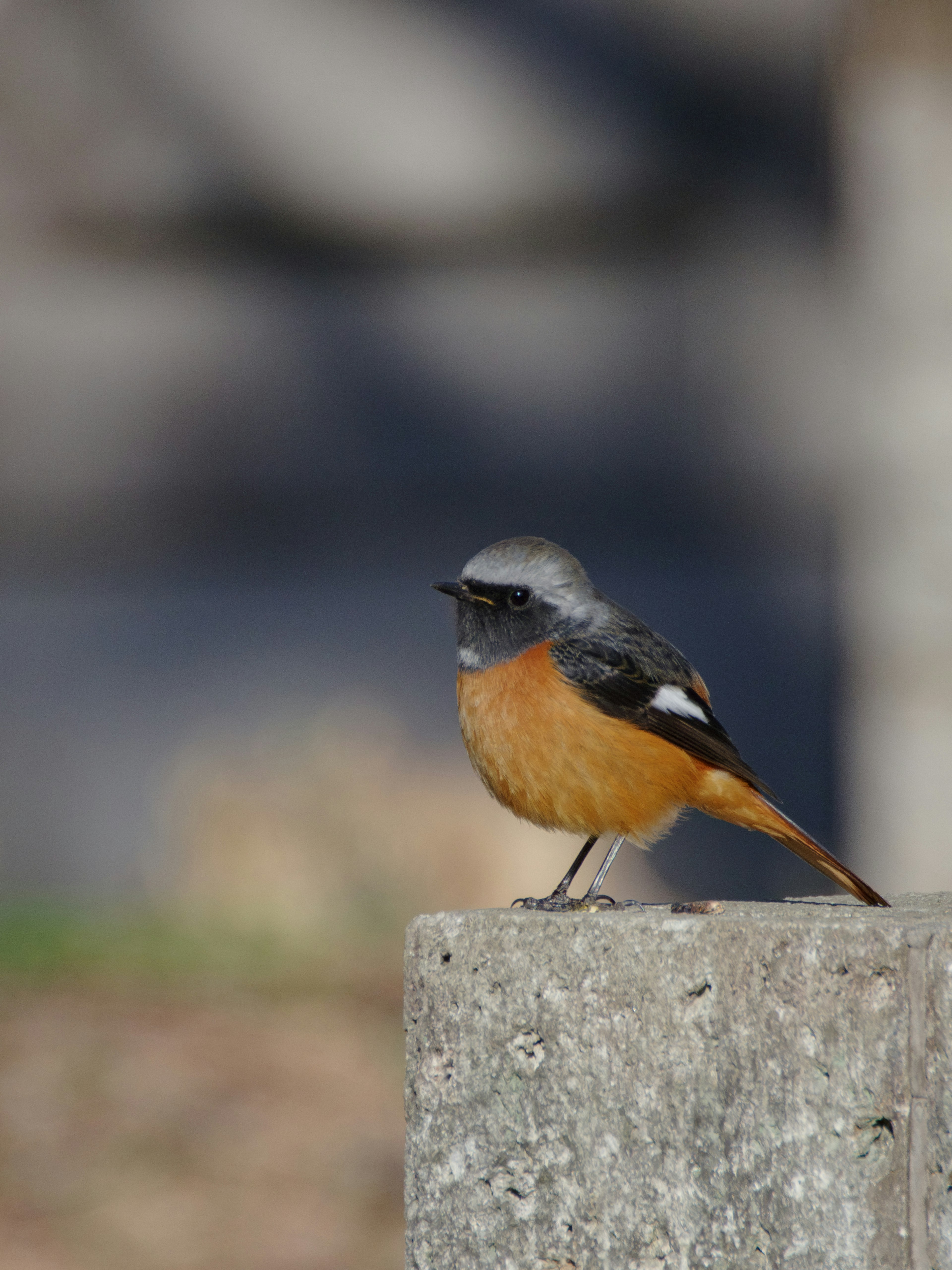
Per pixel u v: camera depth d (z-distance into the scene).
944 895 5.44
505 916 4.20
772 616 17.03
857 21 9.64
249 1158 8.73
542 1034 4.11
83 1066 9.92
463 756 15.32
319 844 14.05
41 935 12.73
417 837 13.96
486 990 4.20
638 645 6.13
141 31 18.62
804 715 16.75
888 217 9.59
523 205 17.91
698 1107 3.89
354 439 18.53
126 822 17.36
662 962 3.94
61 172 18.73
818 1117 3.73
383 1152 8.88
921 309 9.49
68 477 18.95
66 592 18.69
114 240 18.92
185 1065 10.05
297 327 18.64
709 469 17.59
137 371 19.02
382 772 14.67
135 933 12.98
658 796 5.94
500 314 18.19
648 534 17.73
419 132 18.14
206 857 14.30
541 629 6.07
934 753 9.34
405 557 18.36
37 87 18.67
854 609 9.69
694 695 6.20
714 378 17.58
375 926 13.38
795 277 17.28
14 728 17.70
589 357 17.97
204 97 18.58
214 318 18.86
